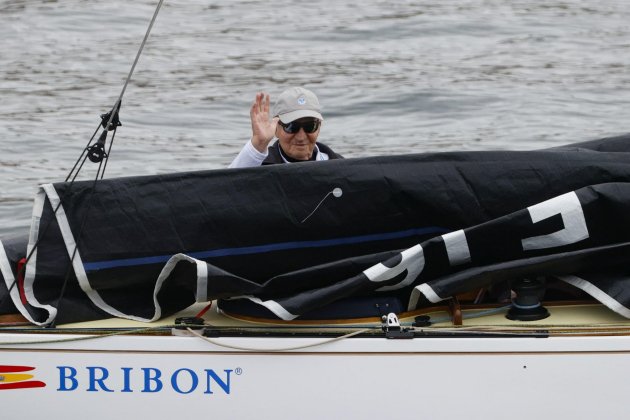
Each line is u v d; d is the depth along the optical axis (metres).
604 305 15.02
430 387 13.74
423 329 13.80
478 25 51.78
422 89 40.69
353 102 39.38
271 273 14.51
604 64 45.06
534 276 14.52
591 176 14.54
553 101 39.22
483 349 13.63
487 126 36.28
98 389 14.07
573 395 13.68
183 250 14.34
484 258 14.28
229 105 39.09
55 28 49.91
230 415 13.98
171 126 36.50
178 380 13.98
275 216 14.30
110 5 53.78
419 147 34.03
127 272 14.38
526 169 14.53
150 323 14.55
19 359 14.09
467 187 14.41
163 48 47.69
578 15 53.94
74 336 14.03
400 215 14.41
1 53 46.53
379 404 13.81
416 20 52.47
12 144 34.00
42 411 14.16
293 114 17.55
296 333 13.91
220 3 56.12
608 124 36.25
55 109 38.47
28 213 27.62
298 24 52.16
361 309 14.38
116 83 42.31
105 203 14.43
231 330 13.99
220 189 14.41
